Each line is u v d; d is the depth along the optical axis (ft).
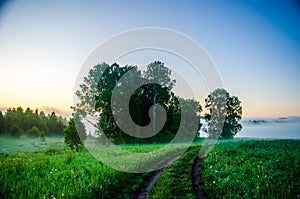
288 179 38.32
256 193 32.22
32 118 173.99
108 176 39.14
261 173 40.93
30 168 44.29
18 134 152.05
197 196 33.50
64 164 49.42
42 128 165.99
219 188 34.83
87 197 31.78
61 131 169.78
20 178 38.78
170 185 37.40
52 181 37.17
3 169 43.14
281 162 48.88
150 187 37.58
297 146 72.69
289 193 32.37
